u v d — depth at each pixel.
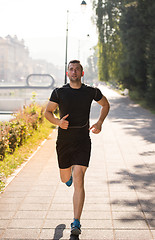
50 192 5.41
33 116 13.18
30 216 4.34
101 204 4.75
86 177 6.35
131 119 17.64
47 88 88.69
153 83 24.77
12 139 8.87
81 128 3.76
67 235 3.75
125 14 29.78
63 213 4.44
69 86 3.75
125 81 34.22
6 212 4.49
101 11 35.09
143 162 7.59
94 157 8.27
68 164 3.90
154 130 13.16
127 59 31.77
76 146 3.79
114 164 7.45
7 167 6.93
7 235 3.77
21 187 5.71
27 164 7.66
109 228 3.91
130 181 6.00
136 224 4.01
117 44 35.78
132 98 35.69
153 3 25.80
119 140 10.89
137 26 28.80
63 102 3.66
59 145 3.84
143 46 28.94
